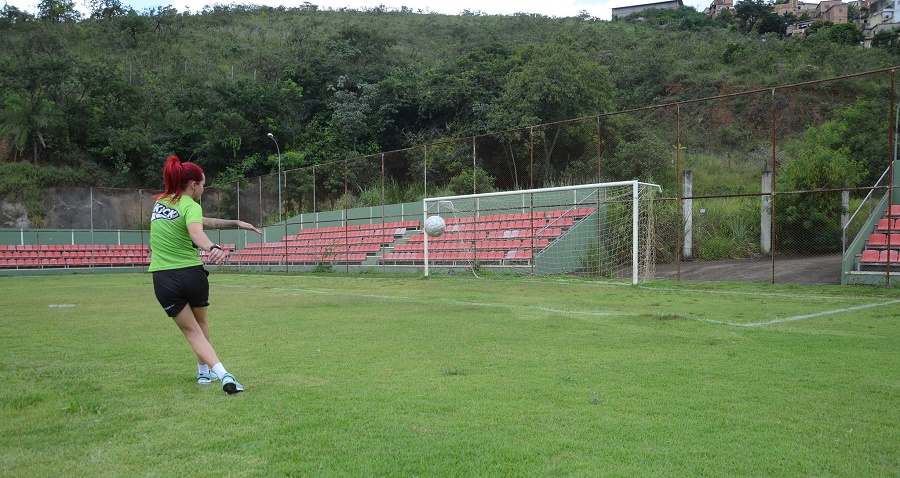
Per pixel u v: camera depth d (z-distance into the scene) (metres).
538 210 22.67
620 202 17.53
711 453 2.96
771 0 98.12
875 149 24.98
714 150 38.75
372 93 47.72
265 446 3.09
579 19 87.50
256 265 31.00
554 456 2.93
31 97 45.22
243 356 5.77
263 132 49.22
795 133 38.22
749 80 43.66
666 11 89.44
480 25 80.38
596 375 4.75
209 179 48.25
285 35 75.12
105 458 2.93
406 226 26.64
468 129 41.12
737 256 22.81
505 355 5.71
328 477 2.67
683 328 7.42
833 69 41.34
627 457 2.91
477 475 2.70
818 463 2.83
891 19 77.06
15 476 2.70
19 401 3.97
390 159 37.22
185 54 64.00
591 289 14.45
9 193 40.81
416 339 6.82
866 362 5.22
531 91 31.19
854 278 14.35
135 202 43.06
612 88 35.44
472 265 21.50
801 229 22.30
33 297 14.53
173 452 3.00
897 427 3.38
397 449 3.03
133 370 5.16
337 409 3.77
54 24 65.69
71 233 36.28
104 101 48.75
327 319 8.96
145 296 14.66
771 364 5.15
